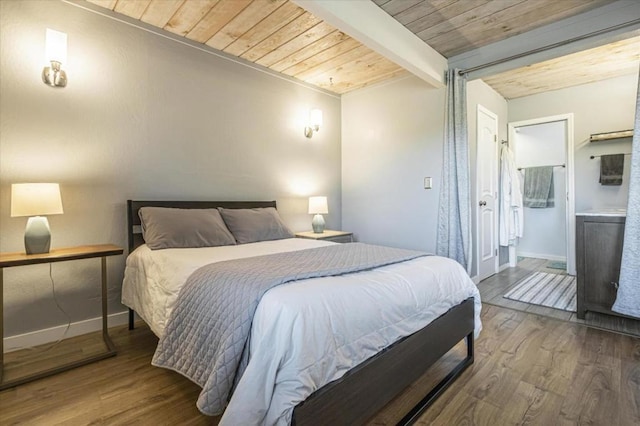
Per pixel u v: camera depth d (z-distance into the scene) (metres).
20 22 2.04
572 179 4.26
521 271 4.42
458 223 3.17
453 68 3.19
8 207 2.02
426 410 1.49
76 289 2.29
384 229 3.90
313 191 3.99
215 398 1.10
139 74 2.54
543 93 4.47
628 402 1.54
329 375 1.09
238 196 3.23
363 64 3.35
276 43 2.89
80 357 1.96
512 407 1.51
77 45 2.25
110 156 2.41
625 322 2.58
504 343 2.20
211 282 1.42
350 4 2.15
